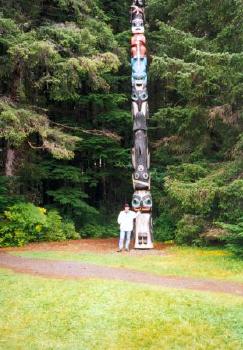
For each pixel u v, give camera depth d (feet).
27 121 57.82
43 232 63.77
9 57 59.77
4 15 63.05
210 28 65.98
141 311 28.60
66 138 59.98
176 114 63.57
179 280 38.11
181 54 69.26
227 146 59.36
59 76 59.57
